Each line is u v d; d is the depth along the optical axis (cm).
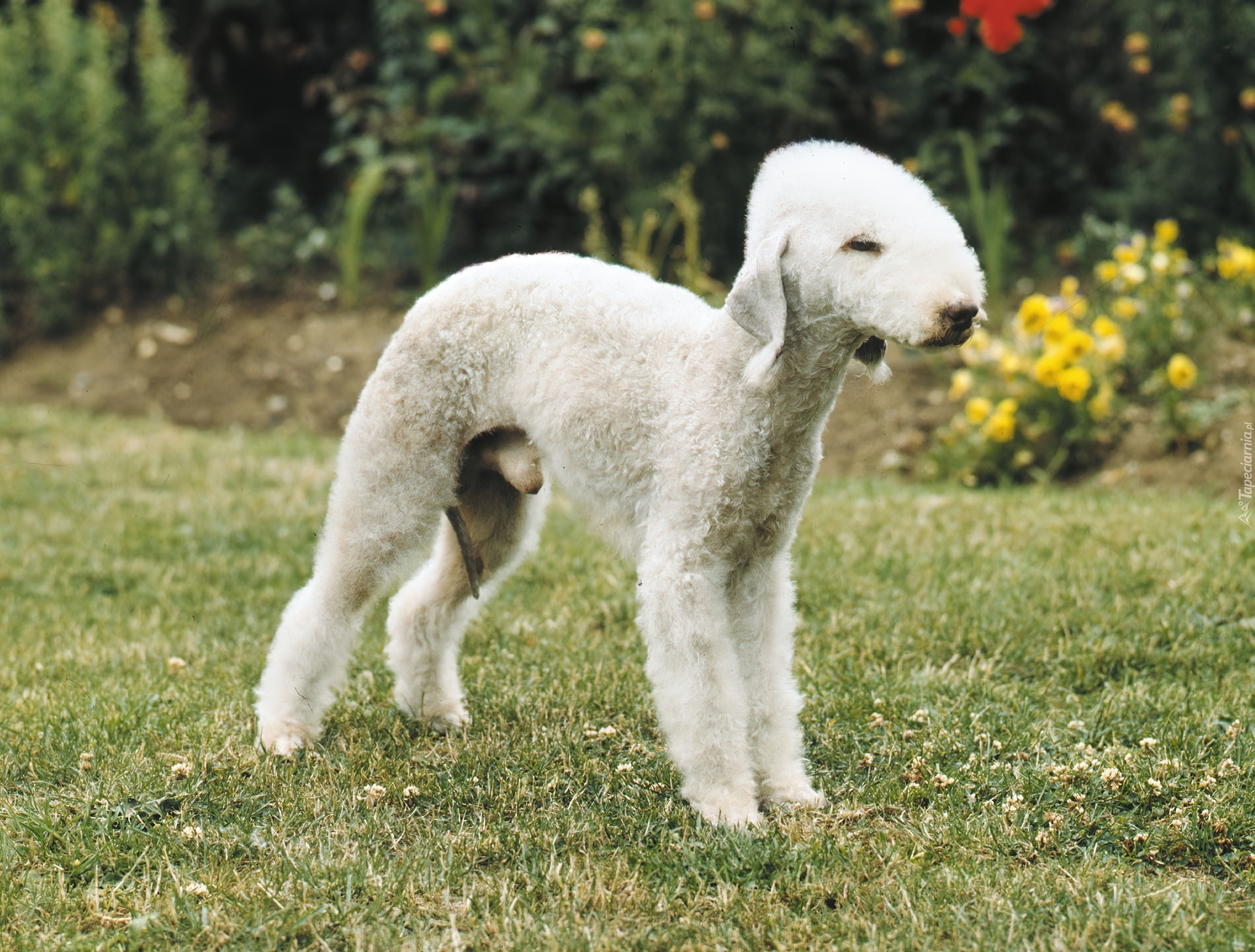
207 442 750
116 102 921
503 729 347
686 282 785
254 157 1034
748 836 272
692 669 275
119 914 251
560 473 298
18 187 925
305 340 879
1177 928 237
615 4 860
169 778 306
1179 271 711
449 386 307
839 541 517
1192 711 342
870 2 873
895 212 247
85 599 490
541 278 301
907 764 317
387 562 320
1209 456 627
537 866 266
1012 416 662
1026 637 405
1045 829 282
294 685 331
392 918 249
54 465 691
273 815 294
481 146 891
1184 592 433
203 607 476
